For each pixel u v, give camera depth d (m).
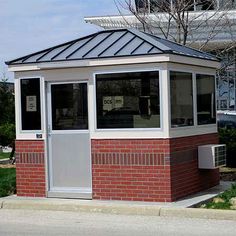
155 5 19.58
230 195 11.17
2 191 12.32
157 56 10.52
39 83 11.66
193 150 11.73
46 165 11.67
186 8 18.55
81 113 11.40
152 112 10.73
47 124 11.66
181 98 11.21
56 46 12.12
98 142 11.17
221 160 12.12
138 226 9.27
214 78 12.81
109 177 11.12
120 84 10.95
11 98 25.73
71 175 11.51
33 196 11.82
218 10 20.25
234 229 8.94
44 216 10.38
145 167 10.82
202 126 12.19
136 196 10.91
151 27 18.98
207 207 10.55
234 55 20.30
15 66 11.76
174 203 10.65
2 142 20.11
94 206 10.62
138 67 10.77
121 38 11.77
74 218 10.11
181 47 12.42
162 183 10.71
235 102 27.73
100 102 11.13
